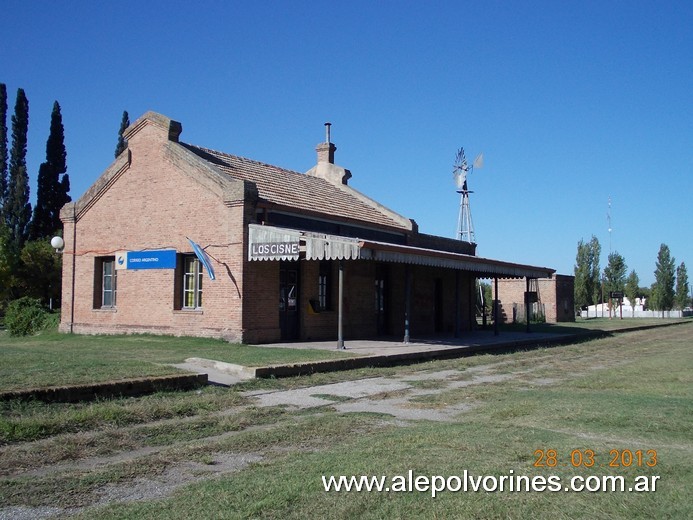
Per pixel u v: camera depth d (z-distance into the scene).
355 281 23.66
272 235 18.44
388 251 18.12
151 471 6.43
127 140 22.14
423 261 20.08
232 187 19.14
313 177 28.92
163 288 20.84
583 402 10.23
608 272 73.31
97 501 5.54
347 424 8.66
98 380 10.08
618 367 16.64
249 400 10.72
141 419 8.84
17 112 54.81
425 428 8.27
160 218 21.05
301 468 6.22
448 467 6.13
